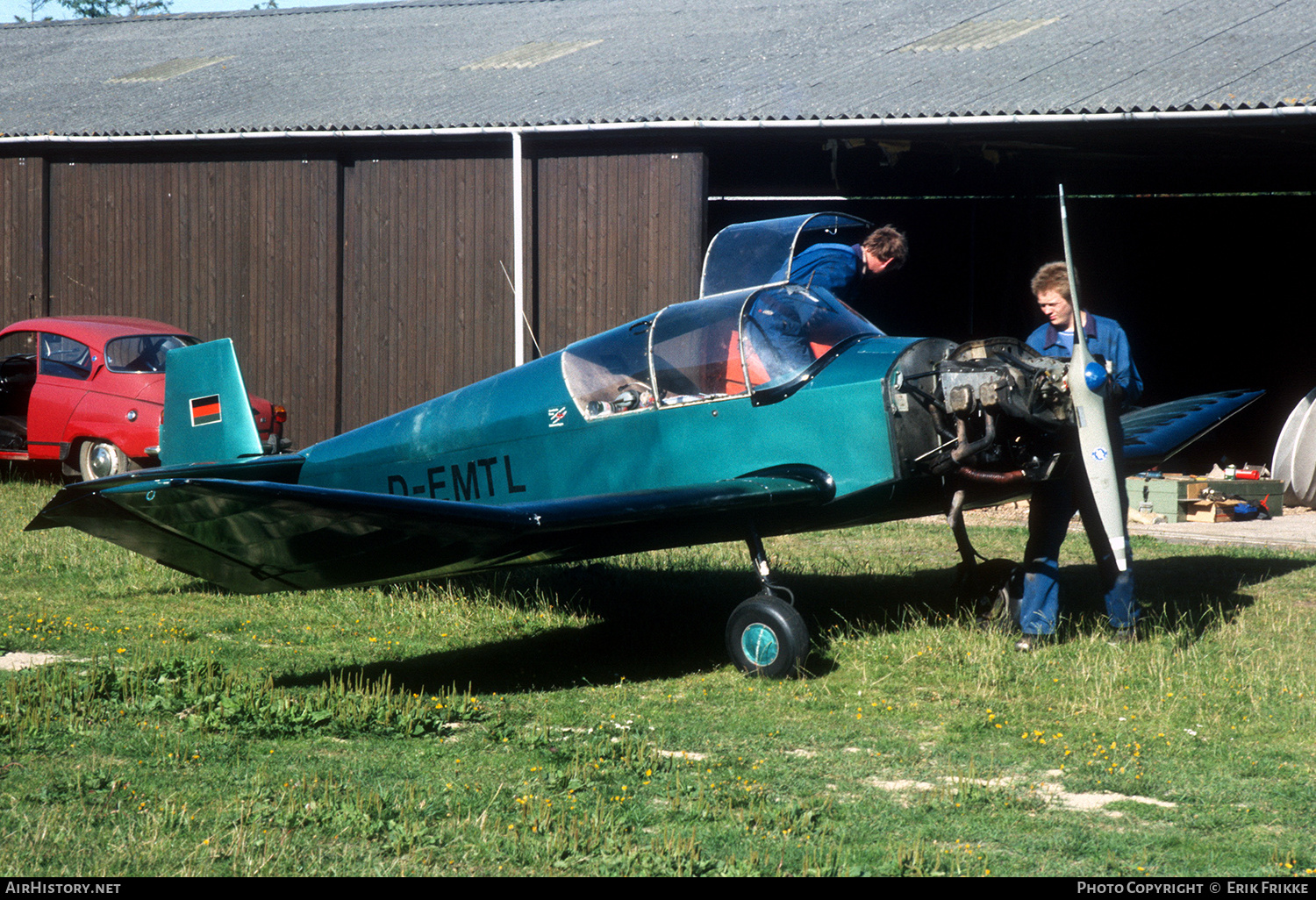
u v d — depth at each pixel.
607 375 6.18
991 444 5.22
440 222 13.67
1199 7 13.05
